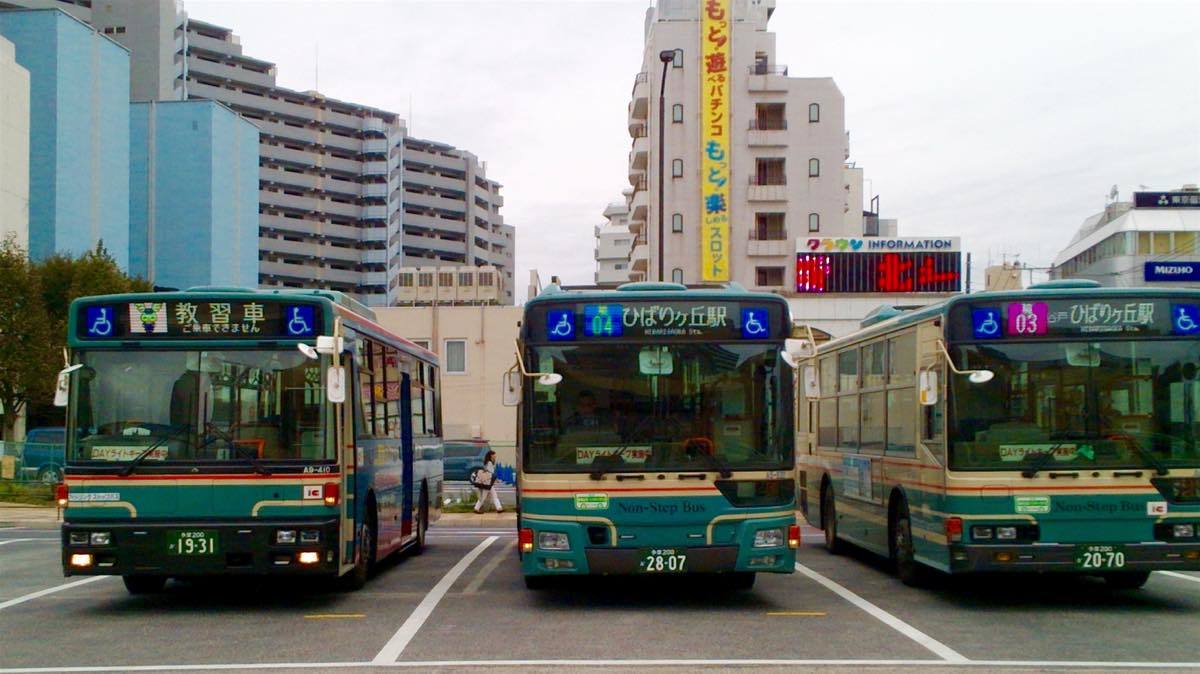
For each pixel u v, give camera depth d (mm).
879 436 14188
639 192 74188
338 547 11094
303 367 11180
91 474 10859
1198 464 10875
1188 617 10891
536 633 10047
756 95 69812
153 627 10555
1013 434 10969
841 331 59031
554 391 11078
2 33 64562
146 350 11133
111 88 69750
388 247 117312
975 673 8180
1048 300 11195
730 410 11078
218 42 110688
